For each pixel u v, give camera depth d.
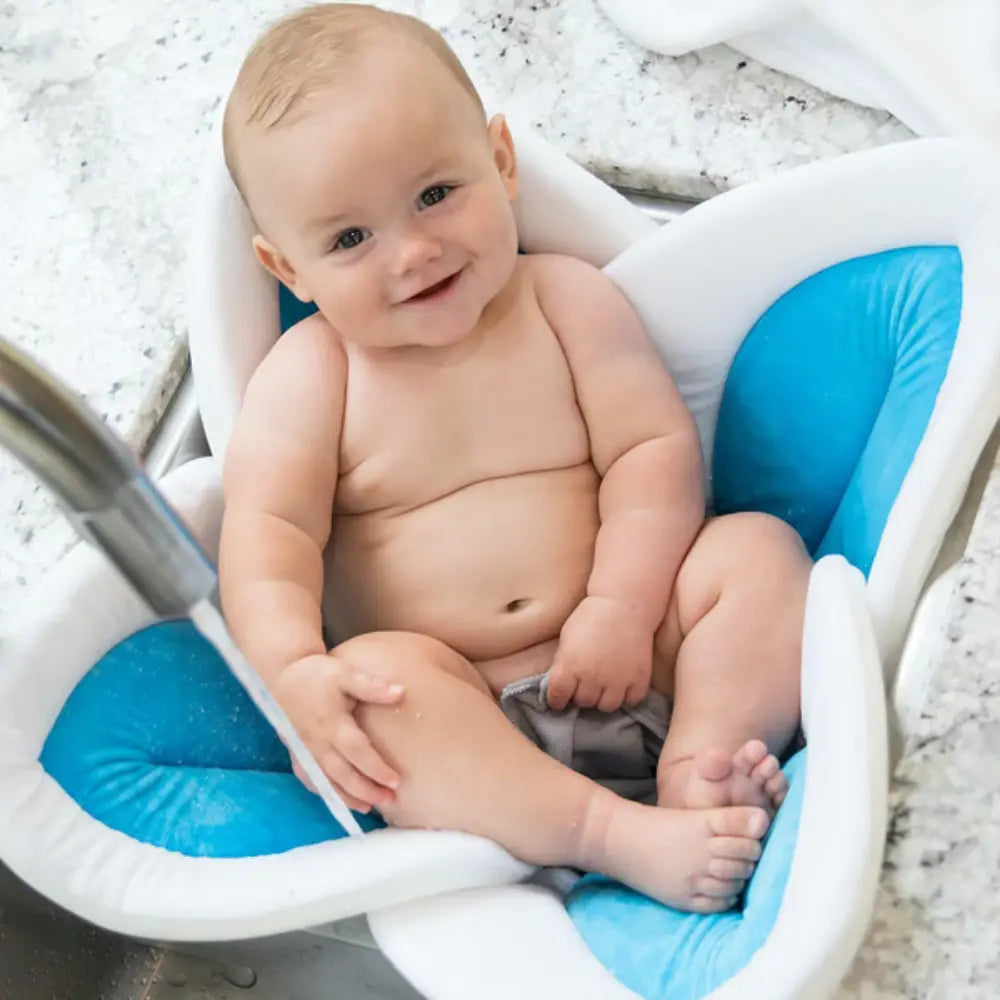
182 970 0.98
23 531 0.96
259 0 1.25
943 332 0.80
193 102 1.18
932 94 1.00
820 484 0.93
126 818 0.77
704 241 0.88
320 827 0.80
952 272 0.81
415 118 0.79
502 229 0.84
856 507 0.86
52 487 0.45
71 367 1.04
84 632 0.79
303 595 0.85
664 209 1.08
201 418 1.02
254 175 0.83
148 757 0.81
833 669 0.65
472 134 0.83
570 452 0.92
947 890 0.59
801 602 0.84
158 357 1.04
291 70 0.81
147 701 0.82
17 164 1.17
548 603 0.89
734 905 0.73
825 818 0.61
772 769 0.76
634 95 1.10
